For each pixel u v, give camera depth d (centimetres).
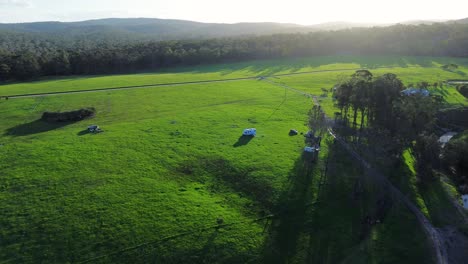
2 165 6588
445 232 5172
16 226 4881
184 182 6122
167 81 14912
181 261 4416
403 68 17062
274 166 6688
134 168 6531
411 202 5862
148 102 11344
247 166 6656
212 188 5997
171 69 19475
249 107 10738
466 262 4622
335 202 5747
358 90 8056
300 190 5966
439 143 7281
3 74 15250
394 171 6750
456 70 16162
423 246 4875
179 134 8331
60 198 5519
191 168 6612
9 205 5331
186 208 5328
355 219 5403
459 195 6241
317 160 6981
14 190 5738
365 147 7238
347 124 8869
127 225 4916
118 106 10850
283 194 5828
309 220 5300
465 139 8262
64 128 8856
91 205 5338
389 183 6347
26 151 7244
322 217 5381
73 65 17925
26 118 9575
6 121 9306
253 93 12662
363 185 6188
